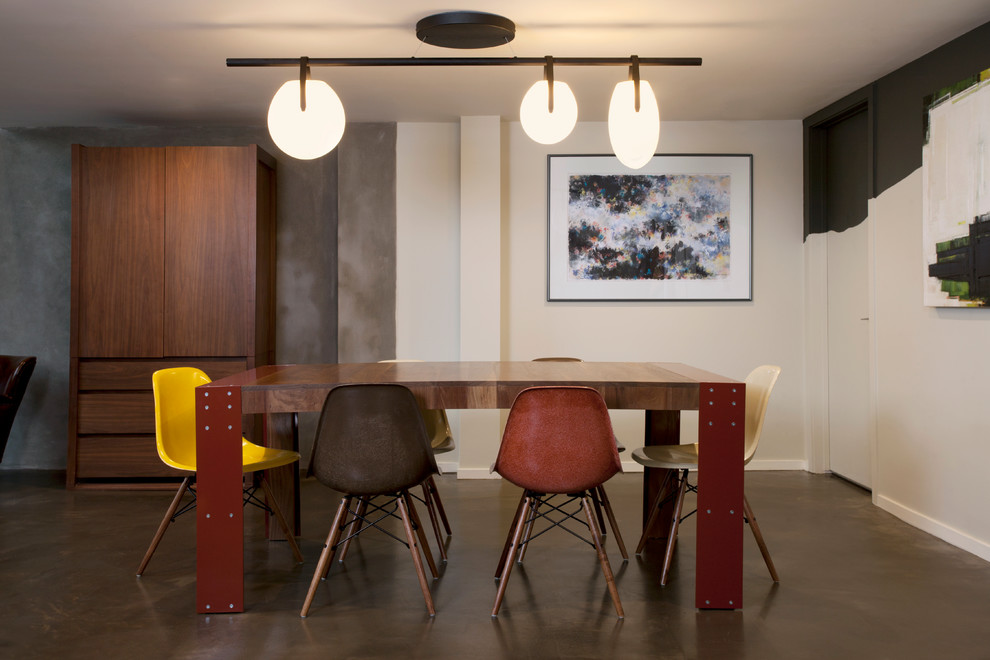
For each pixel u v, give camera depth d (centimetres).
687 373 344
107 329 510
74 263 510
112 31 377
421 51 408
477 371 360
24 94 484
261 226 535
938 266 384
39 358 569
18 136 567
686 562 353
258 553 367
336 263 570
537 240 562
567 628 277
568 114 330
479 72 441
